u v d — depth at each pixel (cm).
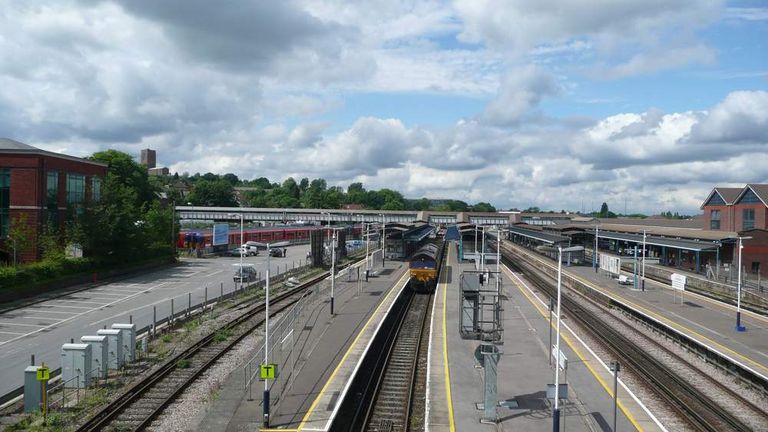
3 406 2170
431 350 2847
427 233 9519
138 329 3406
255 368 2575
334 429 1962
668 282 5738
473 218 15962
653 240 7375
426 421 1972
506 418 1997
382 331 3394
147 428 1962
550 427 1925
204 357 2831
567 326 3447
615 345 3153
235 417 2000
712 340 3112
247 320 3747
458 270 6309
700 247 6191
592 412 2058
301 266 6844
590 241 9550
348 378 2370
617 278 5856
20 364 2720
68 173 5869
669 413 2156
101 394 2289
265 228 10875
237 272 5669
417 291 5231
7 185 5359
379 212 15038
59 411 2103
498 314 2948
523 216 16125
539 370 2536
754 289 4950
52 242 5153
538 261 7675
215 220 15038
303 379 2361
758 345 3012
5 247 5284
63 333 3325
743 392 2478
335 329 3262
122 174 9531
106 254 5681
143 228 6494
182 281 5538
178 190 17212
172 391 2331
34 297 4462
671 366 2861
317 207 19050
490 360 1981
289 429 1883
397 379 2606
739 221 7581
